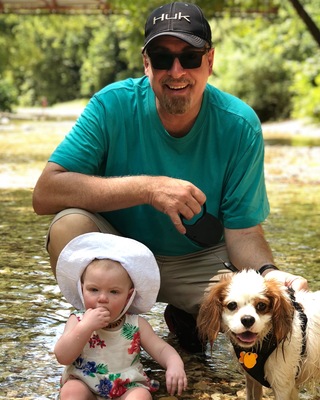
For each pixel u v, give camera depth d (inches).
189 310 74.7
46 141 384.2
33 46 772.6
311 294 61.4
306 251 120.8
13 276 101.0
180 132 70.8
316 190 206.2
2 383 64.3
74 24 749.9
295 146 368.8
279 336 55.4
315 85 544.4
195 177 71.7
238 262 70.7
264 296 55.2
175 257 74.5
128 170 72.4
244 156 71.1
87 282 60.3
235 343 57.8
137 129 71.7
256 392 62.2
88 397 58.3
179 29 66.9
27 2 411.8
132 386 59.5
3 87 781.9
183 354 74.5
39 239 127.2
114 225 74.0
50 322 81.8
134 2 351.3
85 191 67.9
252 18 459.5
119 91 72.3
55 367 68.5
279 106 605.0
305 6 418.0
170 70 66.6
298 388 62.0
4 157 284.7
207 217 71.5
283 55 607.5
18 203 168.7
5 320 82.0
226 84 617.9
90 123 71.5
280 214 161.6
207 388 65.3
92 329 57.9
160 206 64.9
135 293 62.2
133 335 61.2
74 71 1266.0
